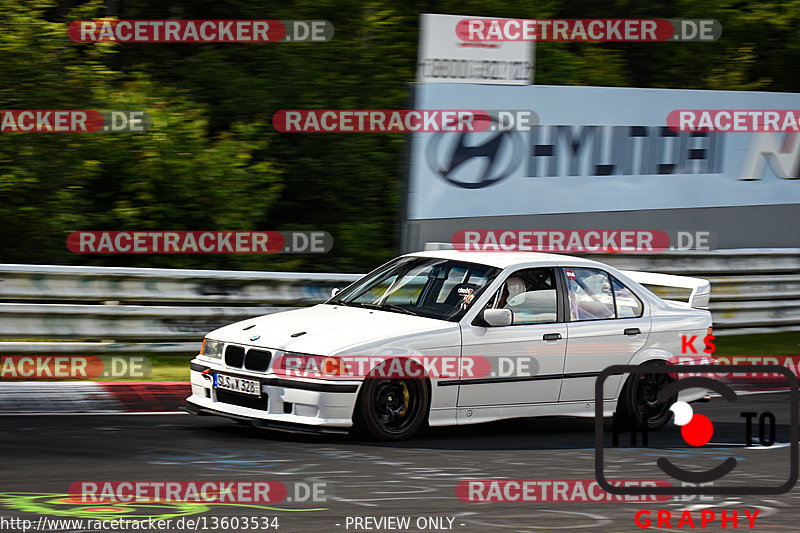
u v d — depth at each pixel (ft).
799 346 169.89
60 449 85.30
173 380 118.42
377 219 182.29
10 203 151.84
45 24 154.81
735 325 174.91
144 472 78.59
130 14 180.65
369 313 100.83
